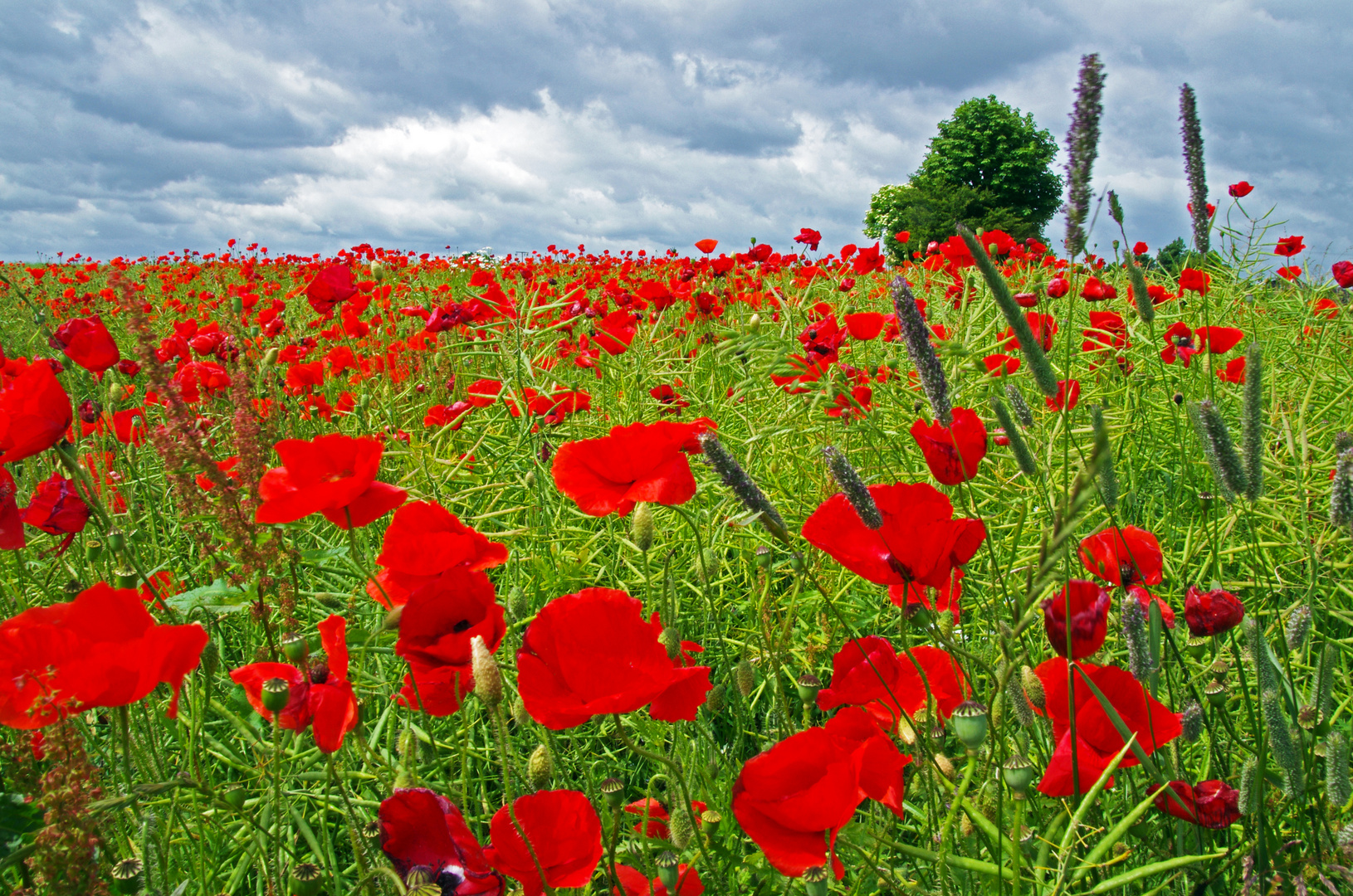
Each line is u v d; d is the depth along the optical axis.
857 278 7.46
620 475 1.91
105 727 2.17
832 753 1.17
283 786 1.82
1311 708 1.33
